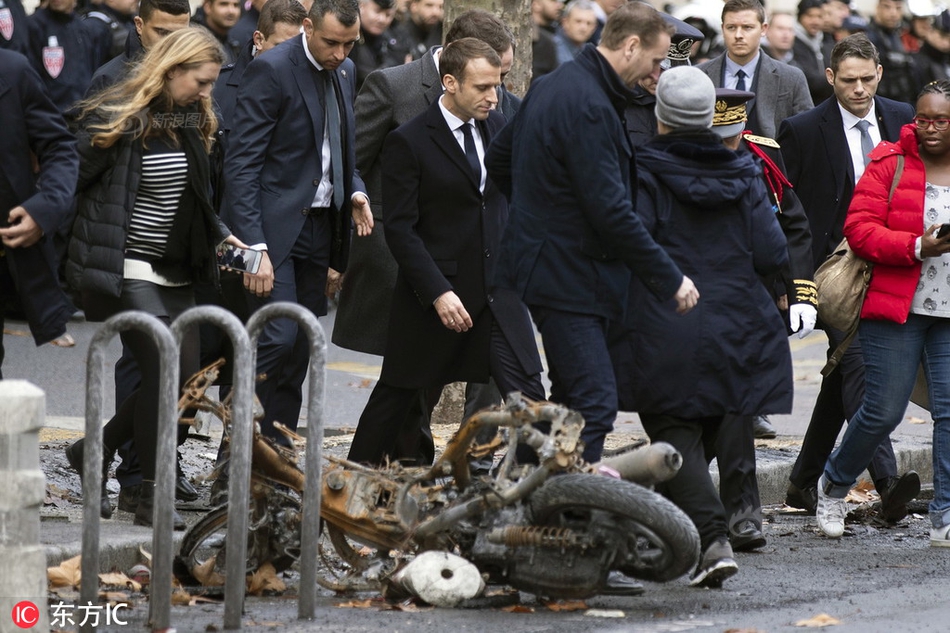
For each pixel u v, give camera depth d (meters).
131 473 21.91
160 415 15.10
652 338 18.86
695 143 18.94
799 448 30.11
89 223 20.73
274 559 18.11
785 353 19.22
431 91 24.81
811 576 20.44
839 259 23.50
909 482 25.05
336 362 43.22
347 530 17.70
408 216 21.78
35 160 20.09
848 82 25.45
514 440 17.34
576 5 49.34
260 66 23.03
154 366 20.55
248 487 15.88
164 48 20.45
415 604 17.50
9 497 14.16
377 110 24.80
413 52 47.19
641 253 17.95
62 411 31.92
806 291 22.53
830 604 18.42
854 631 16.78
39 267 19.58
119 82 21.23
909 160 22.92
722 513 19.16
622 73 18.19
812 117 25.84
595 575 16.83
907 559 22.06
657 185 18.94
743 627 16.75
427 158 21.84
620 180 18.06
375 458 22.44
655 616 17.33
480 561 17.47
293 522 17.88
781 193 22.64
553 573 17.00
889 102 26.05
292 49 23.27
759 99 28.47
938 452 23.22
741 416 20.17
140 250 20.78
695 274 18.95
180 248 21.00
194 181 20.80
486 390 25.27
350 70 24.06
